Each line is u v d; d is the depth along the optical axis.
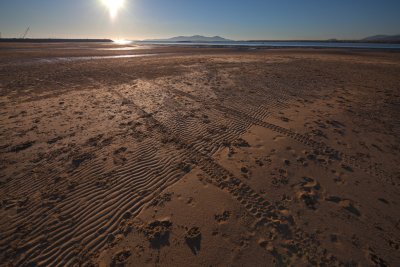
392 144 5.91
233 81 12.82
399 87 11.72
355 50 42.16
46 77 13.80
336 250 3.00
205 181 4.34
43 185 4.11
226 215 3.54
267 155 5.27
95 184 4.18
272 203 3.81
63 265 2.75
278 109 8.36
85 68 17.73
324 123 7.12
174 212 3.59
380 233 3.28
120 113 7.69
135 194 3.97
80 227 3.28
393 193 4.13
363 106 8.78
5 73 14.86
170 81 12.92
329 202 3.87
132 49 45.16
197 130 6.51
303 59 25.12
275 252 2.96
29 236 3.11
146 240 3.10
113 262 2.79
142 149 5.41
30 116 7.31
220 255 2.91
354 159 5.21
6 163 4.71
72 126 6.59
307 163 5.00
